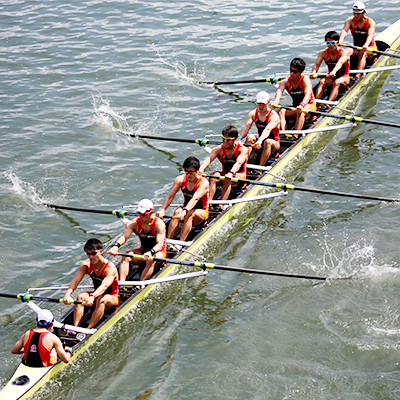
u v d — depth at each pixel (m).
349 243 22.39
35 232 23.69
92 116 31.36
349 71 31.95
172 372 17.34
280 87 28.83
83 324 18.94
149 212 19.67
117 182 26.56
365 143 28.86
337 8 41.69
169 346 18.33
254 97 33.09
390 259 21.41
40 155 28.34
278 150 26.86
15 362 17.86
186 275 20.03
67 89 33.81
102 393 16.73
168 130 30.23
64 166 27.58
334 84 31.09
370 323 18.59
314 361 17.36
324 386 16.50
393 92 33.25
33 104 32.44
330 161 27.75
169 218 23.45
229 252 22.44
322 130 27.66
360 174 26.52
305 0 43.34
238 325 18.98
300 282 20.70
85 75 35.12
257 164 26.84
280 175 26.72
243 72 35.09
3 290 20.80
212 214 23.72
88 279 21.23
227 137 23.38
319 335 18.31
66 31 40.25
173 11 42.59
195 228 22.69
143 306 19.80
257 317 19.27
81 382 17.09
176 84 34.22
